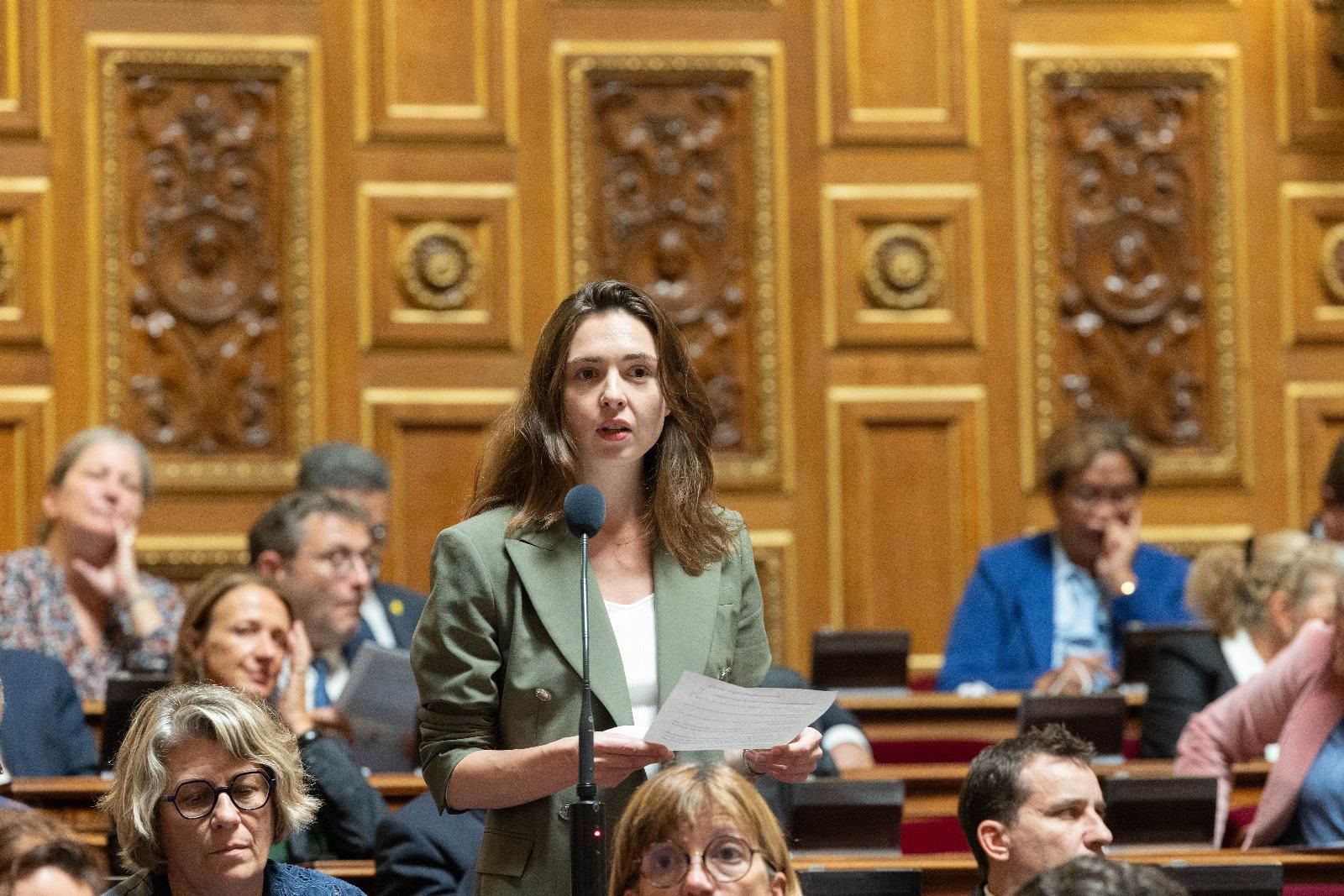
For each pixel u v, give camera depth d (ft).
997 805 35.12
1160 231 82.84
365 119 80.23
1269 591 55.36
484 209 80.59
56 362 77.77
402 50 80.74
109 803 30.19
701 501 28.86
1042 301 82.23
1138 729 58.34
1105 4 83.35
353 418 79.46
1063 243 82.53
